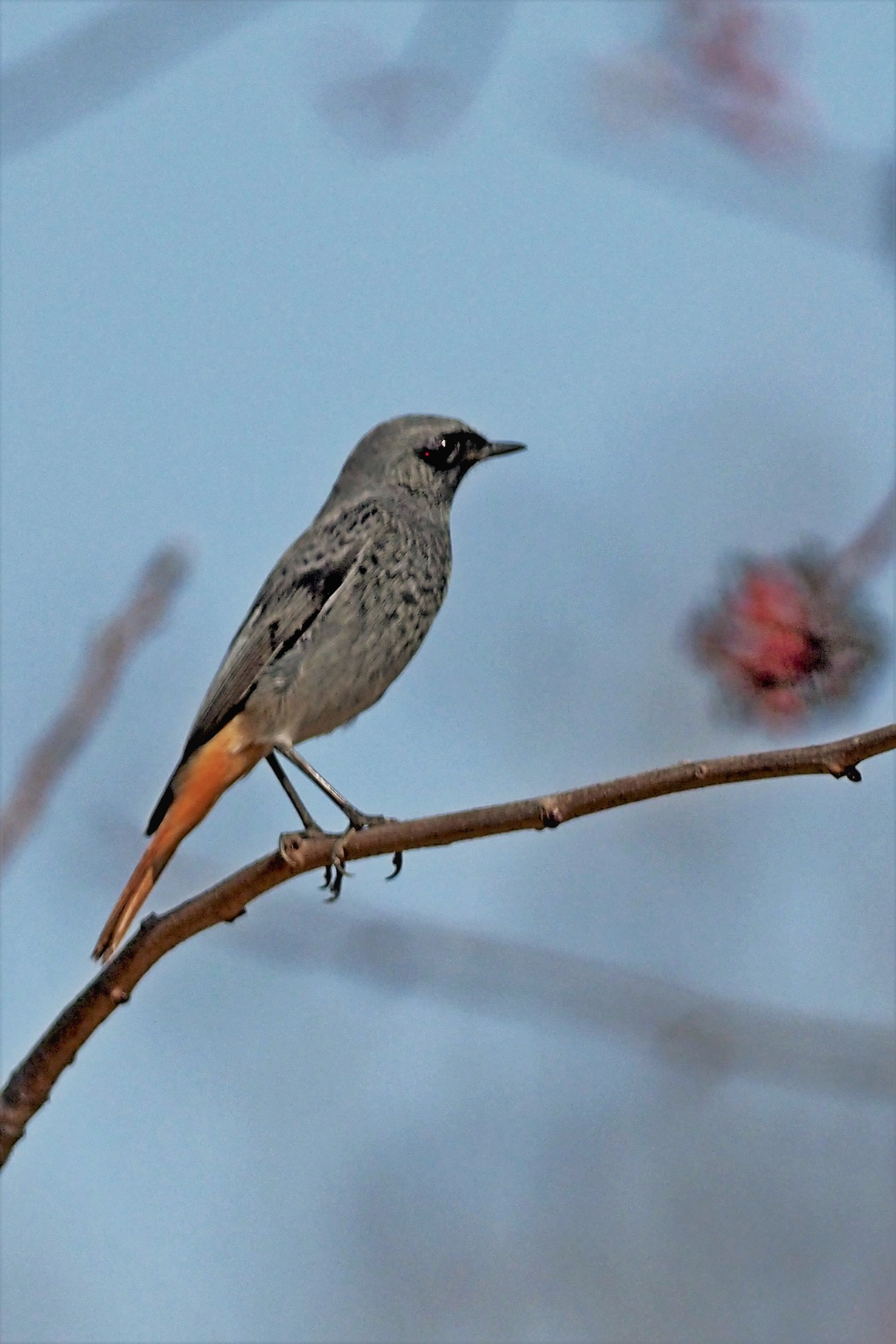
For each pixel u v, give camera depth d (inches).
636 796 301.6
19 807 303.0
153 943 323.3
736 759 291.7
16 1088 321.4
